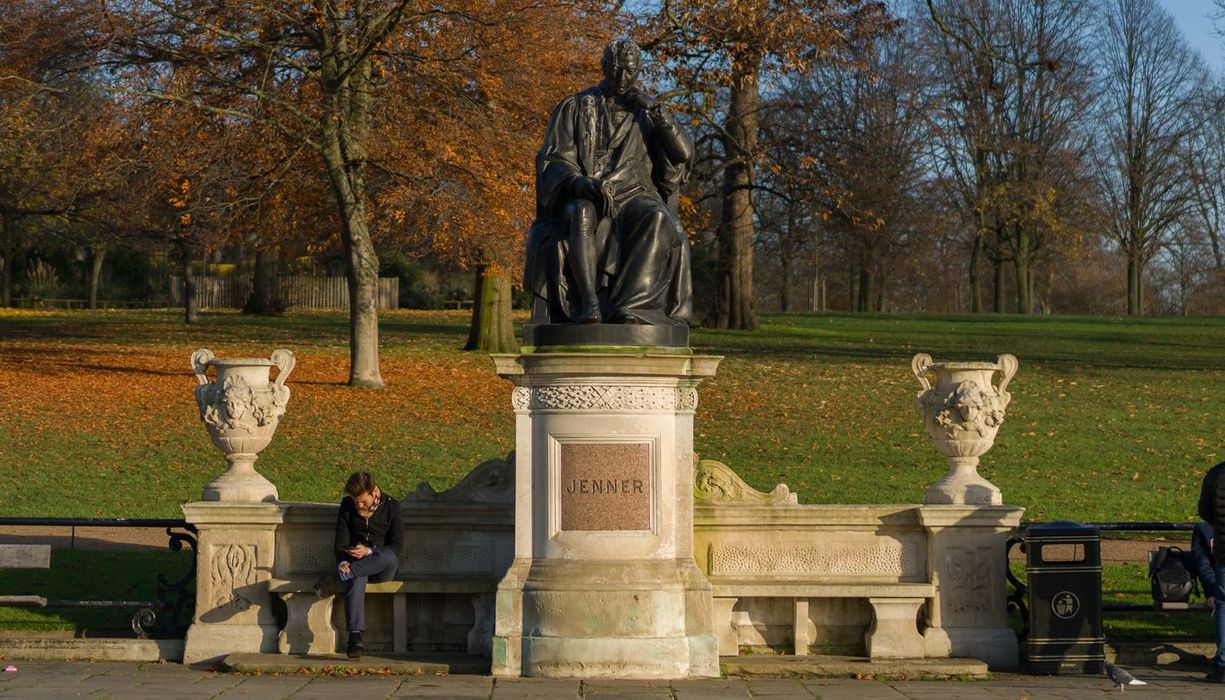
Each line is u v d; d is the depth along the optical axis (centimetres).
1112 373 2966
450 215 2359
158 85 2425
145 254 5397
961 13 5591
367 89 2436
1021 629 1123
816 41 2906
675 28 2733
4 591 1241
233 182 2438
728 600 1038
